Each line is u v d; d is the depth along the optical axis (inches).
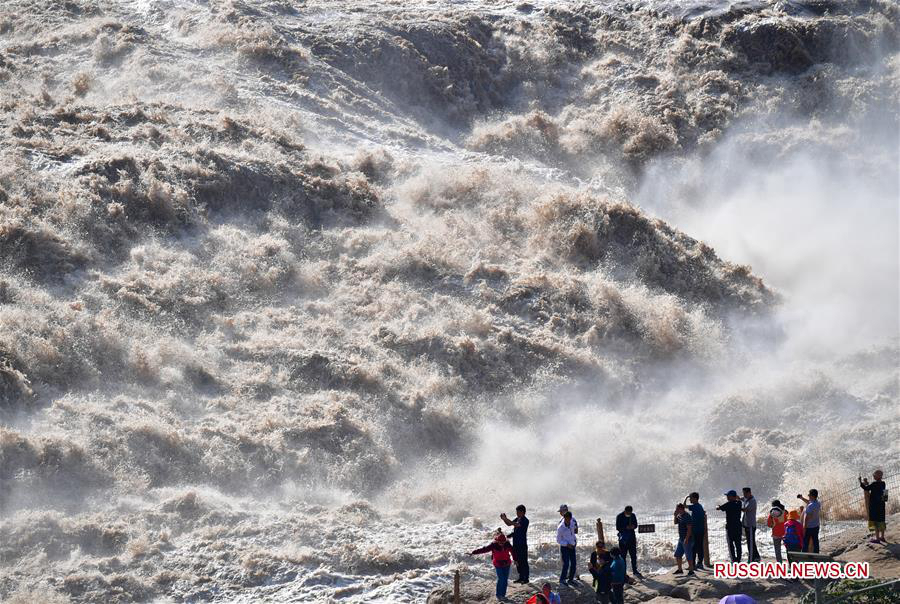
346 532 3129.9
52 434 3563.0
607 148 7755.9
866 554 2559.1
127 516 3193.9
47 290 4485.7
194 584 2770.7
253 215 5447.8
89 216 4916.3
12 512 3179.1
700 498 3846.0
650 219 5979.3
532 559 2876.5
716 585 2454.5
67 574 2783.0
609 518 3501.5
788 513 2618.1
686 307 5403.5
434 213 5841.5
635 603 2444.6
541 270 5398.6
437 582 2738.7
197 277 4825.3
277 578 2787.9
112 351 4183.1
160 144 5782.5
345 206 5659.5
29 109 5935.0
